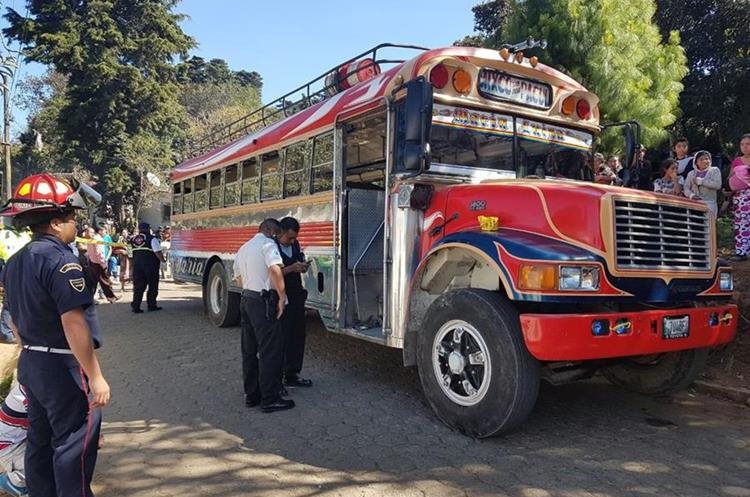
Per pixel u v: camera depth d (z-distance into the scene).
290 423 4.95
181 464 4.16
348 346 7.99
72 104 33.31
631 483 3.78
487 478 3.85
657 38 13.48
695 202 4.87
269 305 5.18
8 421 3.57
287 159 7.64
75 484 3.04
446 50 5.39
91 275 3.27
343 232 6.28
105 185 33.25
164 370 6.84
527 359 4.19
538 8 13.08
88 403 3.09
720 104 16.22
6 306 3.16
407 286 5.31
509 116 5.82
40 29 33.25
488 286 4.87
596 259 4.21
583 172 6.37
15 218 3.10
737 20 16.34
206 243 10.30
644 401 5.46
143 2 35.00
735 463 4.08
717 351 6.11
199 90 57.38
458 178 5.43
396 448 4.36
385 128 5.97
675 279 4.59
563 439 4.51
